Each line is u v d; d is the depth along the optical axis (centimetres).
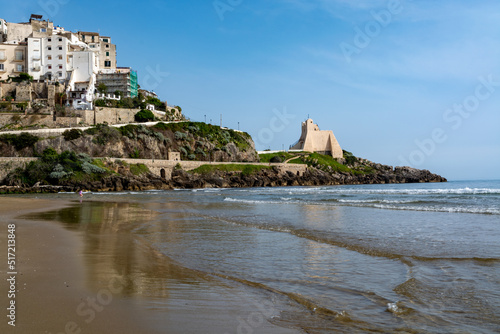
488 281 1002
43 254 1288
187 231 1994
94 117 9875
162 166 9650
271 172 11856
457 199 4200
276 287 959
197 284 974
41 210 3192
